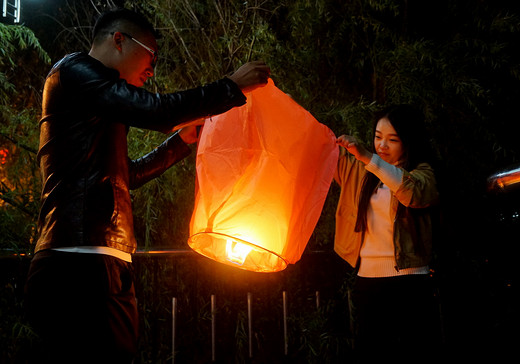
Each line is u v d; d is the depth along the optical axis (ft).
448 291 12.82
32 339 9.48
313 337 11.56
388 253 8.96
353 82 13.87
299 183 6.93
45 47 15.11
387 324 9.01
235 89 6.21
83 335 5.96
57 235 5.99
